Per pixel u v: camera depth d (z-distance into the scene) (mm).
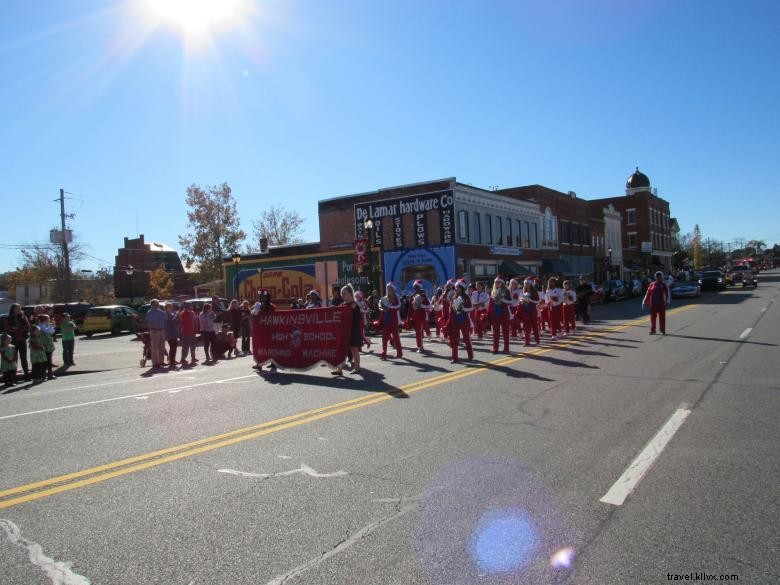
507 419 7082
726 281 56375
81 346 24234
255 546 3895
